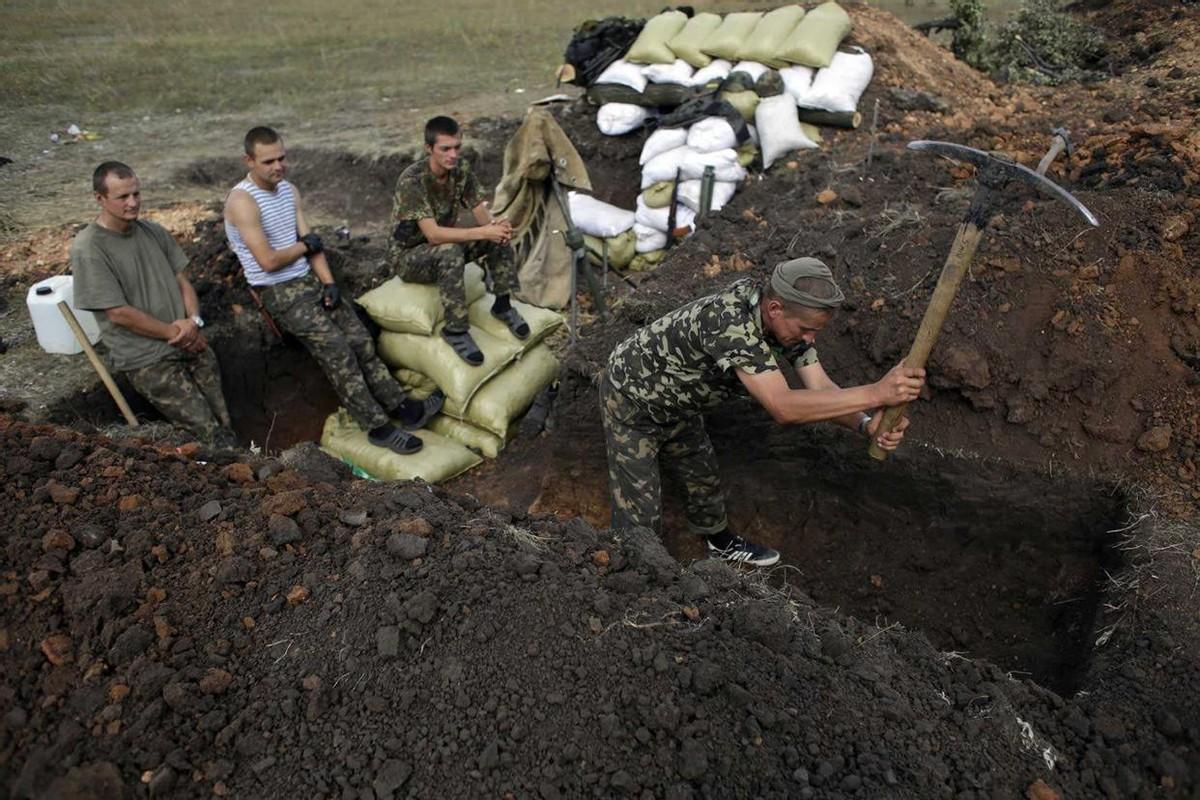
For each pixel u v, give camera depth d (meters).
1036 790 2.05
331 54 10.84
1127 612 2.71
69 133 7.91
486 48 11.08
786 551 3.77
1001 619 3.30
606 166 6.57
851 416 2.87
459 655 2.22
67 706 2.05
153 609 2.28
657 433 3.14
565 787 1.98
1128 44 7.97
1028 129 5.18
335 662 2.21
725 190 5.48
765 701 2.17
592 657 2.23
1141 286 3.57
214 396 4.40
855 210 4.62
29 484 2.60
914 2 12.45
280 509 2.61
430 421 4.78
